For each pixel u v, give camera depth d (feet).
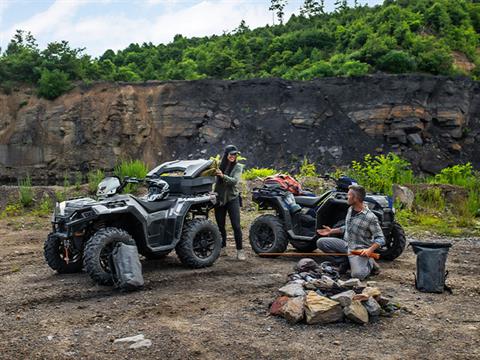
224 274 24.16
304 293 18.08
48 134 168.25
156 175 26.84
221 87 159.63
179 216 24.68
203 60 237.45
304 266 21.17
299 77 175.42
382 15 224.94
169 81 164.55
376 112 143.84
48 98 172.86
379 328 16.52
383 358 14.21
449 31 216.54
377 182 52.42
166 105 160.76
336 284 18.21
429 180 60.90
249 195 51.31
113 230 21.97
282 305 17.78
